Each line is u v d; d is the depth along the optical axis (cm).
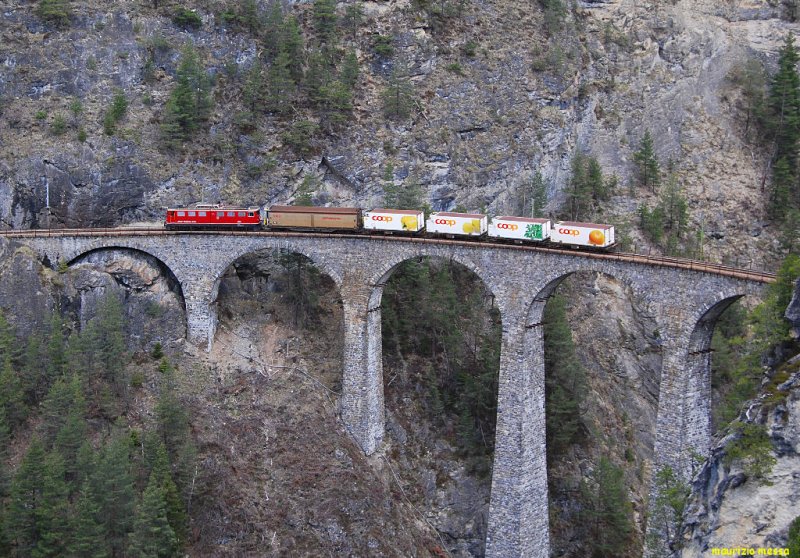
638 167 16038
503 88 15138
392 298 12644
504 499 10550
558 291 13912
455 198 14175
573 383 12194
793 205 15788
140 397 11269
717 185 15988
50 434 10325
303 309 12488
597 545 11506
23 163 12525
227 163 13362
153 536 9562
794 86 16012
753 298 13762
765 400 7438
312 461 11112
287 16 14975
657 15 17100
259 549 10319
